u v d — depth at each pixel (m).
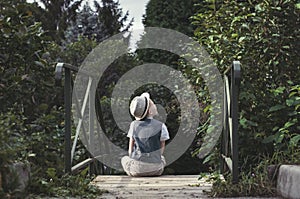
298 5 5.02
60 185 4.32
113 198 4.11
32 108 5.11
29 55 5.01
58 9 15.77
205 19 5.84
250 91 5.17
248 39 5.18
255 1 5.53
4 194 3.08
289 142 4.68
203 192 4.37
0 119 3.51
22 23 5.00
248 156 5.09
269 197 4.06
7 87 4.85
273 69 5.23
